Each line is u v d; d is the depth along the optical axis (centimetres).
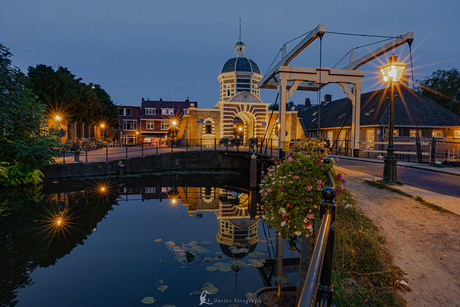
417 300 330
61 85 2972
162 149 2772
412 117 2120
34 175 1415
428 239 470
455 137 2127
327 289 178
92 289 484
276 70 1608
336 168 1180
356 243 466
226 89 3556
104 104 3847
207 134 3033
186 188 1644
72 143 2495
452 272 375
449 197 680
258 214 1058
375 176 990
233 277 516
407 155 2056
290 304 405
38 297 465
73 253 644
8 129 1327
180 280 509
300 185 593
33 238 746
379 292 346
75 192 1362
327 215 200
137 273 541
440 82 2919
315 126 3138
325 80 1583
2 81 1290
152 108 4741
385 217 578
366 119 2303
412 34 1262
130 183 1702
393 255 431
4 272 555
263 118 3109
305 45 1361
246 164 2558
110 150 2788
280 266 546
